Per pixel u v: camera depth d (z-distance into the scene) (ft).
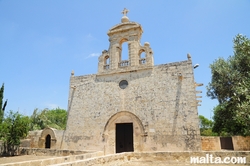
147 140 69.46
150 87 75.05
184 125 66.23
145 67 78.18
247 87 43.70
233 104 79.15
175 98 70.18
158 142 67.87
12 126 88.02
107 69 85.05
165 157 51.65
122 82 81.35
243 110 40.14
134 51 82.17
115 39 87.56
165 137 67.51
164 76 74.28
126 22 86.79
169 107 70.08
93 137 78.07
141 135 70.54
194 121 65.31
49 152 75.20
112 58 85.30
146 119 71.92
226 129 109.29
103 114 79.36
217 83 85.97
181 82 71.10
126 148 76.13
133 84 78.23
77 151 68.08
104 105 80.38
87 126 80.53
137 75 78.79
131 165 48.39
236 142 92.32
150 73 76.84
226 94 84.58
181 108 68.33
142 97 75.00
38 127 147.95
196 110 66.13
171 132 67.21
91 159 37.42
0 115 98.43
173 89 71.41
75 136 81.30
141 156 53.01
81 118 82.84
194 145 63.10
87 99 84.43
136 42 83.41
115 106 78.38
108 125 77.10
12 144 87.04
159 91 73.31
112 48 86.99
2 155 83.56
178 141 65.46
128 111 75.41
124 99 77.66
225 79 82.43
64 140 82.84
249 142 89.76
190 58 72.18
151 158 52.42
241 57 69.51
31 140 95.81
